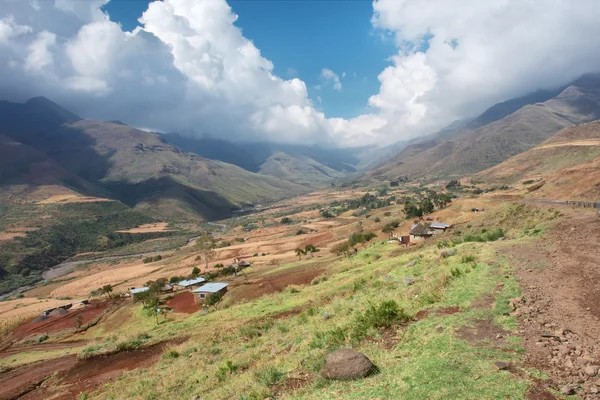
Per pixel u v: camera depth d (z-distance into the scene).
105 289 91.56
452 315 10.96
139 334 32.62
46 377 26.11
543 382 6.50
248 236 196.88
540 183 95.38
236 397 10.41
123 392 17.03
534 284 13.12
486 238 31.48
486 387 6.57
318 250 104.50
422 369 7.79
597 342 7.94
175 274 116.06
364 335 11.66
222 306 47.91
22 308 99.12
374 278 26.69
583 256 16.36
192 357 20.06
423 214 116.31
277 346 15.63
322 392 8.13
